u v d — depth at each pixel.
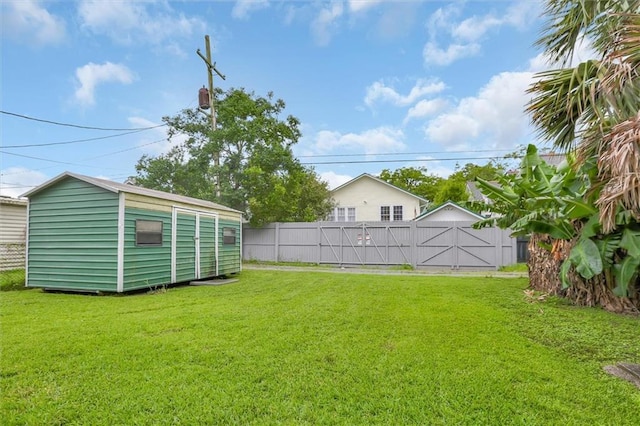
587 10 3.89
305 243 13.23
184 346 3.29
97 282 6.39
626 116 3.21
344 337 3.58
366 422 2.02
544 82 4.18
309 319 4.33
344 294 6.20
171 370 2.73
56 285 6.68
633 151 2.53
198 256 8.21
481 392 2.38
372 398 2.29
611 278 4.90
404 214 17.95
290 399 2.28
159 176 15.61
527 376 2.64
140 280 6.62
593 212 4.77
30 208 7.00
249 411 2.14
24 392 2.36
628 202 2.75
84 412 2.12
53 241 6.78
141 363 2.87
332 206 18.08
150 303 5.45
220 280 8.52
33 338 3.51
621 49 2.97
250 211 13.77
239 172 14.16
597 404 2.23
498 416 2.08
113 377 2.60
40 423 2.00
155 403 2.22
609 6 3.62
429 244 11.81
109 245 6.35
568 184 5.29
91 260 6.46
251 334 3.69
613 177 2.97
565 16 4.21
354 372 2.70
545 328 3.96
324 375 2.65
